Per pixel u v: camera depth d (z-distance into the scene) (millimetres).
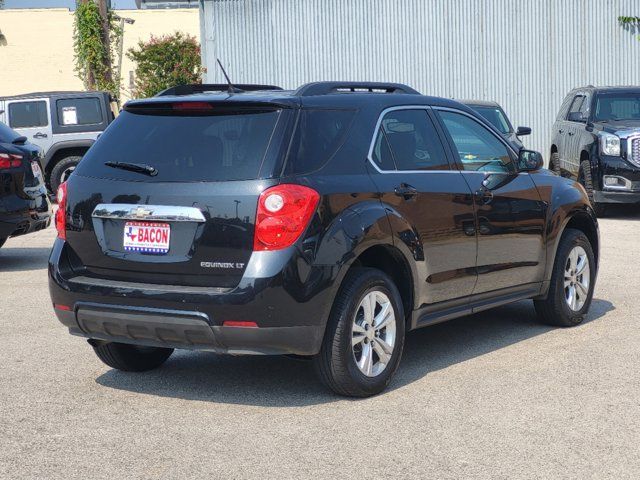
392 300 5410
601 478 4062
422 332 7062
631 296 8398
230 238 4895
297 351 4957
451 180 5965
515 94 23828
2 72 41688
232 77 23781
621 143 14484
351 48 23703
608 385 5516
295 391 5500
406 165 5684
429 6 23594
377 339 5348
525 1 23578
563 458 4316
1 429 4844
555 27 23625
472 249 6066
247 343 4887
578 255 7188
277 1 23547
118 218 5172
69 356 6465
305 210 4895
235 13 23625
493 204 6270
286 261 4832
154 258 5070
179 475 4156
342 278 5035
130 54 39688
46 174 19094
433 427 4781
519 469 4180
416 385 5574
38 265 10945
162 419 4992
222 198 4930
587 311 7293
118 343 5781
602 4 23547
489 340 6750
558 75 23766
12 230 10289
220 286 4922
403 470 4180
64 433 4770
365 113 5539
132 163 5238
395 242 5379
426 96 6172
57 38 41781
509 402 5199
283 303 4840
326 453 4418
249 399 5348
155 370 6066
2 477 4152
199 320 4887
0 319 7801
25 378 5879
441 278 5812
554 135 17766
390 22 23625
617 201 14570
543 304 7059
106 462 4336
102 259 5238
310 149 5105
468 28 23656
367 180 5324
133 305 5051
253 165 4965
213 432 4758
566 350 6402
